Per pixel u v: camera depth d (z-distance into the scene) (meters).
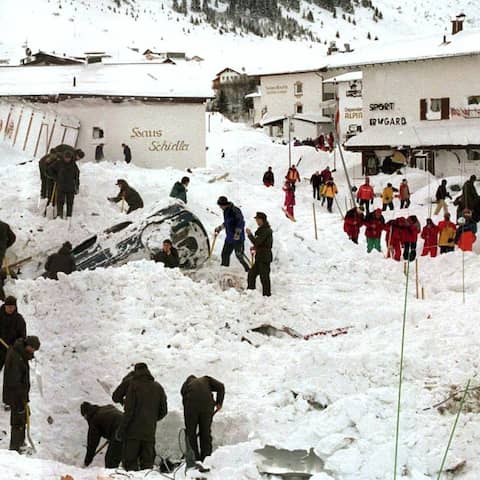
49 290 18.88
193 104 42.03
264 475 11.77
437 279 24.30
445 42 52.22
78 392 15.38
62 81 42.38
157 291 18.92
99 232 24.27
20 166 31.88
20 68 45.31
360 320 19.61
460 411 13.69
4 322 15.11
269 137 79.44
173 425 14.40
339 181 51.38
